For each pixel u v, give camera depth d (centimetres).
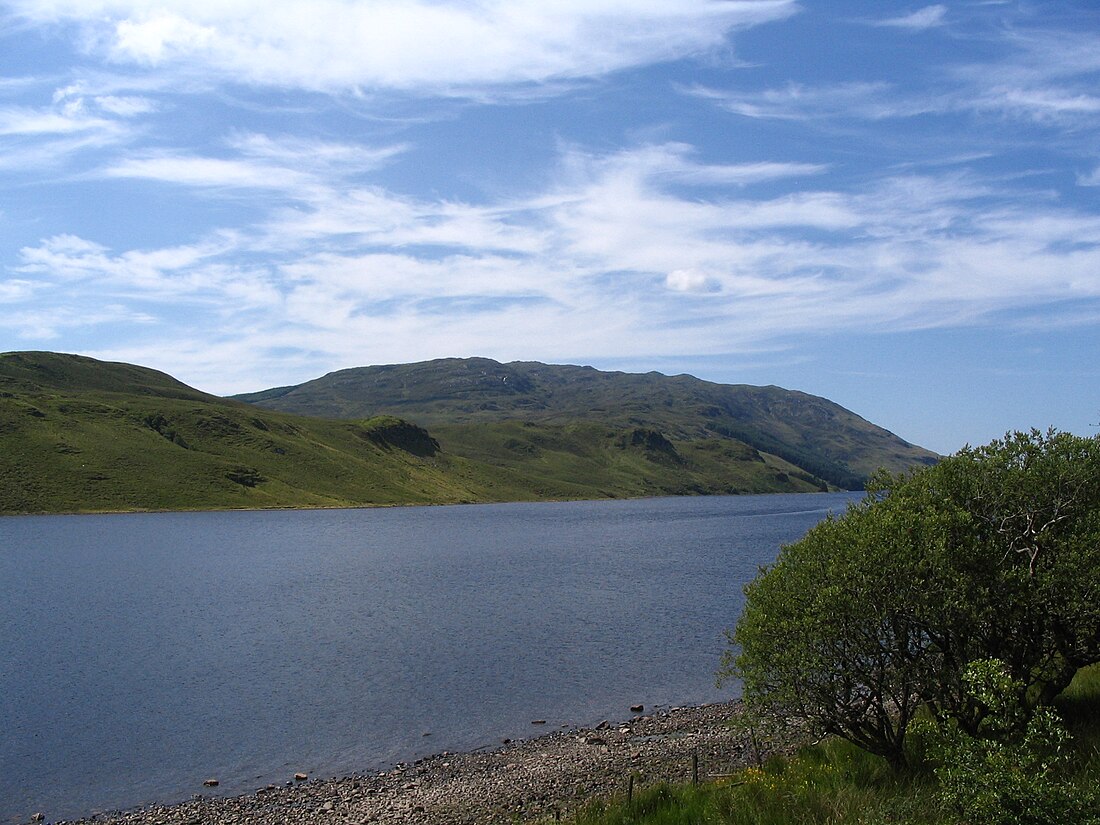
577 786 2445
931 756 1427
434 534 16312
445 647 4953
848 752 1950
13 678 4250
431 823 2223
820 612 1667
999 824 1157
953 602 1586
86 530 16388
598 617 6072
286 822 2297
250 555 11881
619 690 3875
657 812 1725
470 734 3191
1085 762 1480
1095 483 1767
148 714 3528
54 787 2666
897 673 1642
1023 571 1678
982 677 1327
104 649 5025
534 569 9775
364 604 6938
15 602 7275
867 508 1936
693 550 12325
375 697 3778
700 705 3566
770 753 2467
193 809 2433
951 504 1786
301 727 3316
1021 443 1902
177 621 6122
